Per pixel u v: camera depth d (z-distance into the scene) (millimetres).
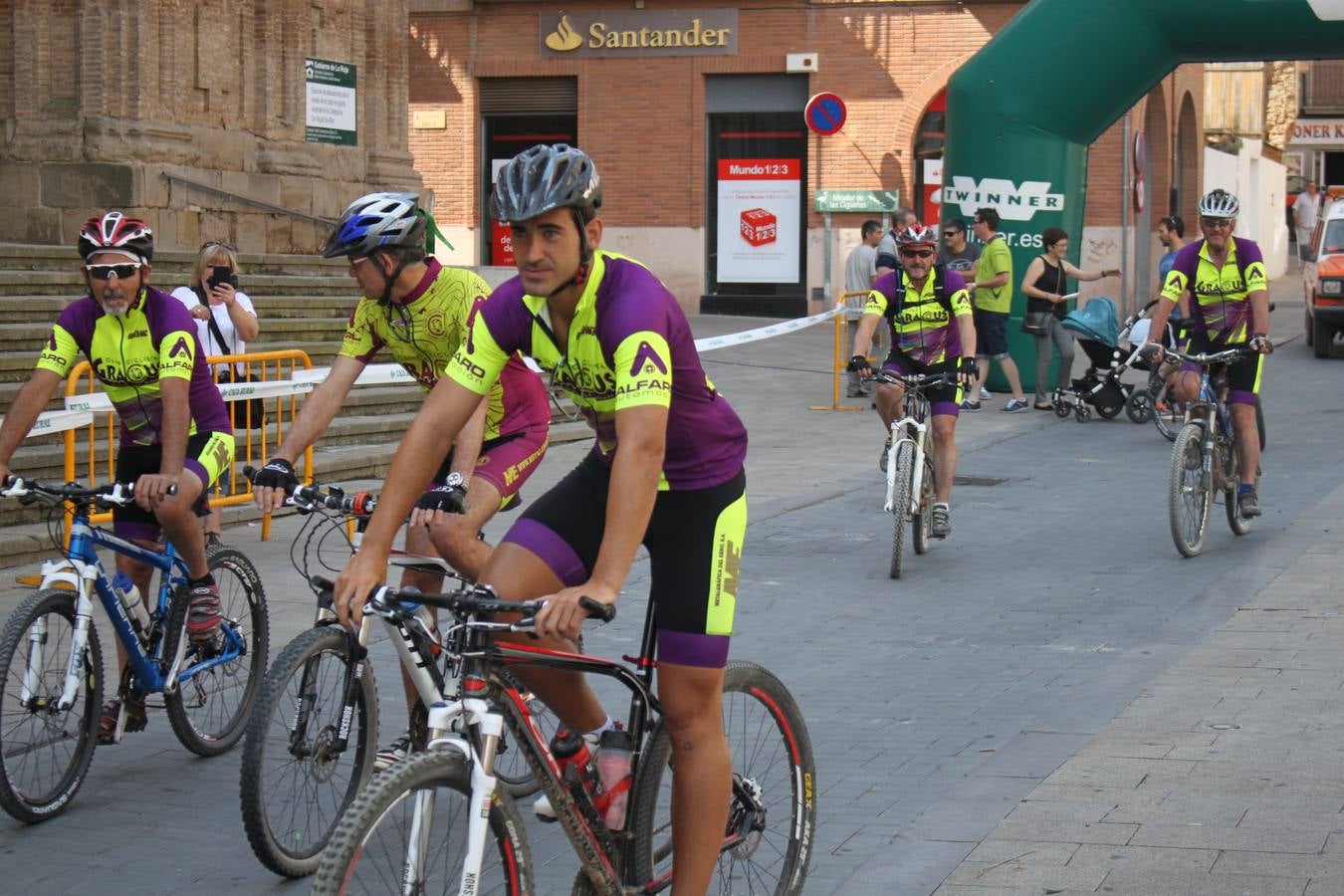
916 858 4762
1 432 5539
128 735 6184
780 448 14203
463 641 3451
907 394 9484
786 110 27016
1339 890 4422
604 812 3830
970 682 6762
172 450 5457
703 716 3844
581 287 3641
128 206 15453
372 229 5016
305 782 4699
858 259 19156
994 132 18297
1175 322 15141
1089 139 18688
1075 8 17953
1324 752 5648
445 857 3361
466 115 27875
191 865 4867
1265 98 39062
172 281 14133
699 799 3828
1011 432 15172
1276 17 17312
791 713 4367
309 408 5191
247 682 6113
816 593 8547
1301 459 13125
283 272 16047
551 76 27672
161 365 5527
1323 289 21266
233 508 10383
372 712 4965
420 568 4613
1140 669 6875
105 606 5441
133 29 15703
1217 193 9562
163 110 16047
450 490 4164
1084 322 15844
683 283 27453
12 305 11648
